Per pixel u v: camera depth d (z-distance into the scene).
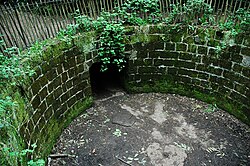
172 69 8.52
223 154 6.76
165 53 8.31
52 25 7.61
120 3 8.56
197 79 8.36
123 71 8.90
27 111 5.61
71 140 7.20
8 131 4.46
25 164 5.01
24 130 5.36
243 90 7.47
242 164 6.50
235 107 7.82
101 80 9.58
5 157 3.94
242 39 7.08
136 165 6.46
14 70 5.28
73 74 7.51
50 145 6.76
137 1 8.05
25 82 5.62
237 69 7.45
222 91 8.02
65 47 7.03
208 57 7.90
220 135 7.33
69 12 8.12
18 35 6.91
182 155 6.73
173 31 7.95
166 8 8.18
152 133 7.39
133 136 7.30
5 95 4.86
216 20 7.82
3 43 5.74
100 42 7.79
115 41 7.79
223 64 7.71
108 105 8.51
